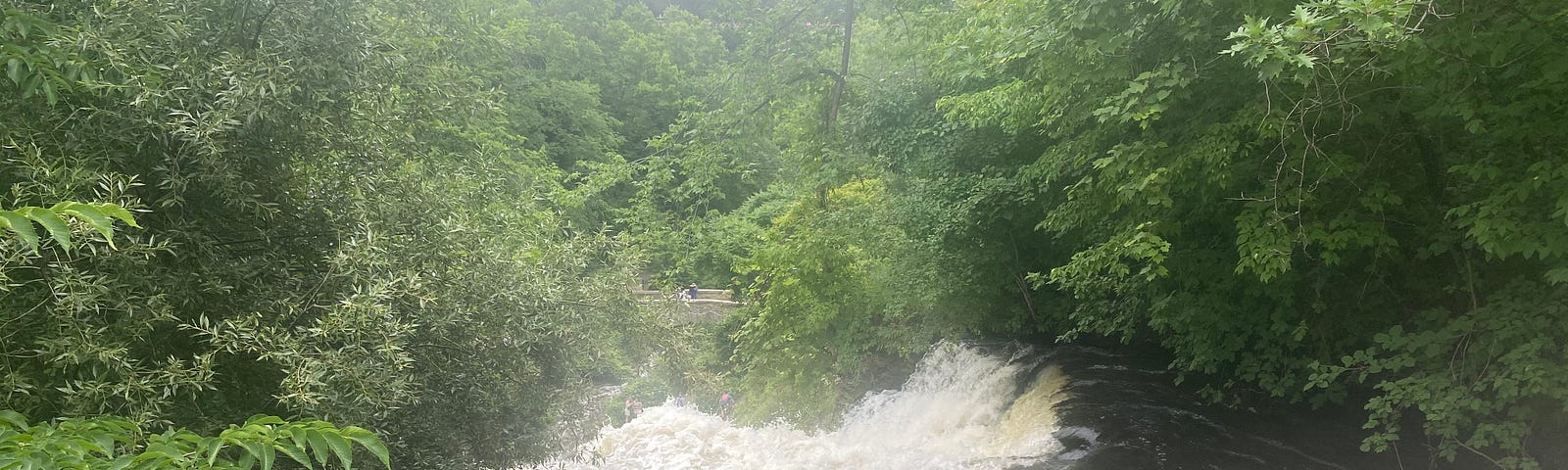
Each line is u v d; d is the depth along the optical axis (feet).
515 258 29.04
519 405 27.81
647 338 32.40
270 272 22.34
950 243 53.11
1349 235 24.93
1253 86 25.58
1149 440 36.40
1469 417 26.45
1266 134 23.02
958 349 62.75
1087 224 38.17
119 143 18.81
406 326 20.66
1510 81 22.67
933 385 60.70
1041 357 55.62
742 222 92.53
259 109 19.25
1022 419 46.21
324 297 21.81
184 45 19.62
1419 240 30.35
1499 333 25.09
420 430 24.95
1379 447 26.89
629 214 58.29
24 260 15.80
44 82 13.24
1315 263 33.01
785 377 54.44
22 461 8.51
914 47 53.93
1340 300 34.68
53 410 18.54
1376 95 25.36
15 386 16.30
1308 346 36.76
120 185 16.97
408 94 26.73
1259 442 35.40
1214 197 30.83
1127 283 38.27
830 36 55.83
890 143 53.06
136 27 18.49
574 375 30.14
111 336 18.03
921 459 44.04
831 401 55.16
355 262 21.09
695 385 34.96
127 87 17.28
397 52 24.20
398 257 23.48
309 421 9.52
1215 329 36.17
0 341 17.01
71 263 17.58
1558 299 24.84
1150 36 25.21
